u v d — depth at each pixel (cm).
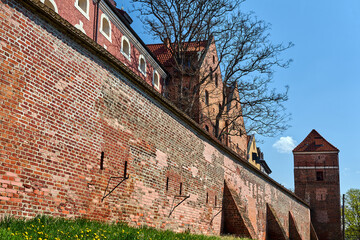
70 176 1083
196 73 3653
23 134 934
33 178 955
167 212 1650
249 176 2994
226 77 3772
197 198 1998
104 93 1259
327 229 6212
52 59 1042
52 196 1012
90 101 1188
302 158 6650
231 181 2573
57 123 1045
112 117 1296
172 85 3778
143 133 1493
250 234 2348
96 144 1204
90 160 1171
